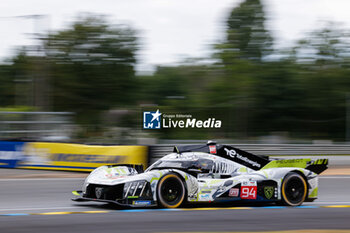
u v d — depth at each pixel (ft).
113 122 437.17
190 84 551.59
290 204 98.99
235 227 72.38
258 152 244.63
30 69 317.01
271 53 609.42
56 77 487.61
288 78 549.54
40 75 308.60
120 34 524.52
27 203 100.37
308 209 94.38
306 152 258.16
